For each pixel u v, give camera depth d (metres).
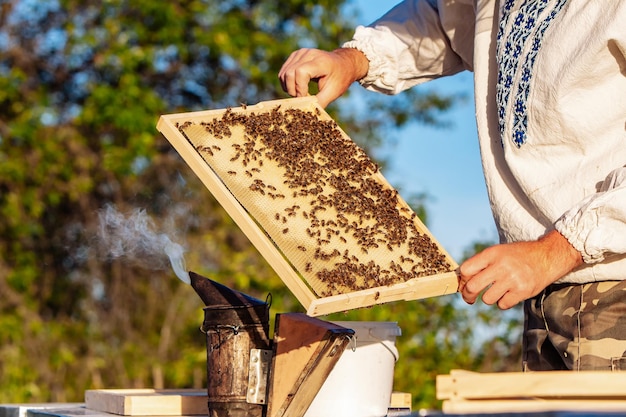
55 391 9.98
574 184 2.73
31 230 10.18
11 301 10.13
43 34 10.61
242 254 9.52
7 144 10.19
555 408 1.65
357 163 2.96
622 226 2.51
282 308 9.09
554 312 2.82
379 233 2.70
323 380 2.63
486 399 1.85
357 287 2.42
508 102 2.89
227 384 2.68
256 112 3.02
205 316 2.76
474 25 3.48
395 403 3.13
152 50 10.21
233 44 10.25
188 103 10.91
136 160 10.33
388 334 2.81
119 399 2.96
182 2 10.67
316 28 10.82
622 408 1.62
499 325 8.98
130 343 10.31
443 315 8.92
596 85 2.69
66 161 10.21
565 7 2.76
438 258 2.65
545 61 2.77
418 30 3.62
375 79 3.62
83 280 10.62
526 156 2.85
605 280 2.69
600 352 2.70
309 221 2.65
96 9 10.54
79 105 10.68
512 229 2.94
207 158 2.78
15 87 10.08
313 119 3.09
